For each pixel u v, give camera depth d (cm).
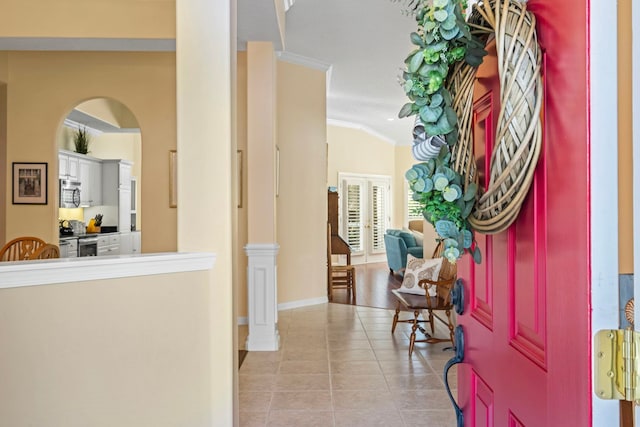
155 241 522
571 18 68
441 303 412
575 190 67
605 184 63
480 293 119
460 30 88
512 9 81
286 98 604
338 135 1059
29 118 524
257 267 427
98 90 525
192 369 220
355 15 472
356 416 286
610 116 63
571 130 68
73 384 185
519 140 78
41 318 179
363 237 1137
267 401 310
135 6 393
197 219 234
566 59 69
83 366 188
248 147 428
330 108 903
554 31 73
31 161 524
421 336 470
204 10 236
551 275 77
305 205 630
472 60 92
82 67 525
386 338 464
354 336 472
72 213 820
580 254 66
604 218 63
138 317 203
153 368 207
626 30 62
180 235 236
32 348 177
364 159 1126
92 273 189
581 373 66
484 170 107
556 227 74
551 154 75
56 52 524
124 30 393
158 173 523
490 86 103
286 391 327
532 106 76
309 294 634
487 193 88
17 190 525
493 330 108
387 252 991
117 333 197
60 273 181
